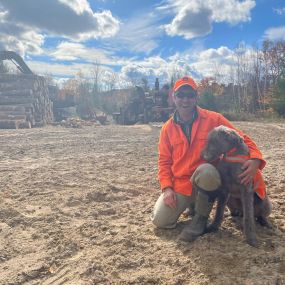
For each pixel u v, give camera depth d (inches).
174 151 85.0
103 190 119.5
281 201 100.6
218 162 75.3
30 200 112.1
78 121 500.4
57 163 173.3
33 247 79.2
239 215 86.7
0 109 456.1
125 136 303.4
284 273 61.4
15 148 228.7
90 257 72.6
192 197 83.0
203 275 62.4
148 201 109.1
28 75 507.2
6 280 66.1
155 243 77.2
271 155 175.6
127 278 64.3
